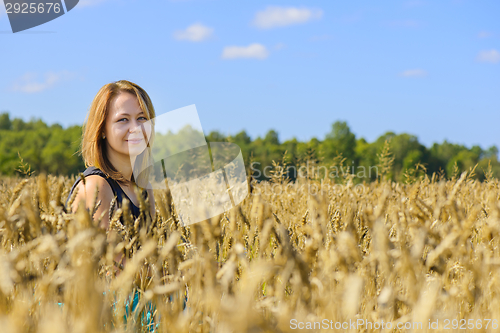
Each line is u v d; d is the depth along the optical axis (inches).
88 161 98.1
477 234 77.6
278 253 52.9
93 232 44.7
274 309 42.8
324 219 53.4
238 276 60.6
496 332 50.0
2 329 34.5
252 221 59.3
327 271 48.0
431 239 53.8
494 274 53.2
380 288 58.0
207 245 50.6
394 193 115.1
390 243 53.9
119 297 51.9
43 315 42.3
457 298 55.2
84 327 35.0
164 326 48.6
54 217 51.1
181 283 50.4
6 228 50.9
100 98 95.0
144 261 58.2
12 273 42.1
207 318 45.8
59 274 42.2
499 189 122.9
